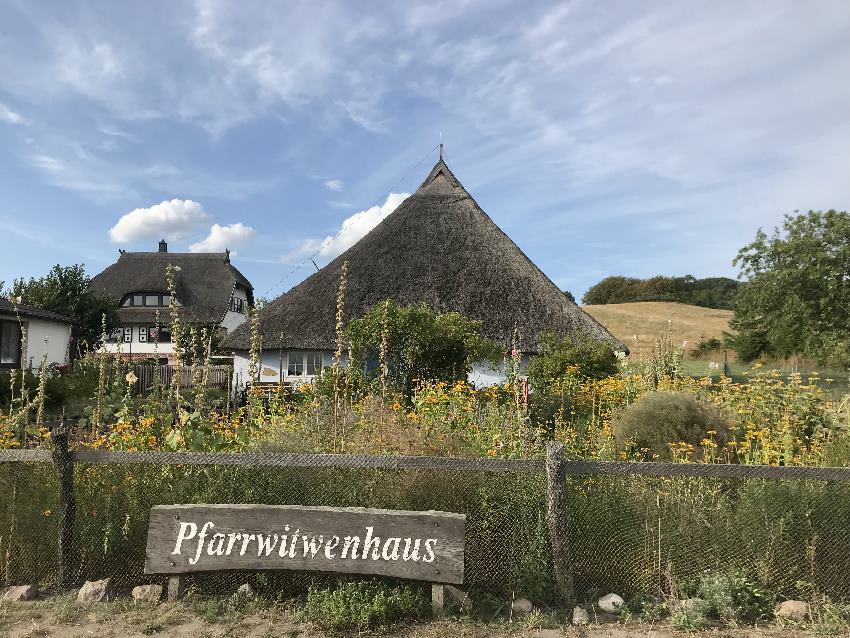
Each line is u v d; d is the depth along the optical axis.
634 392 9.64
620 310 65.31
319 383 9.09
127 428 5.13
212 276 46.50
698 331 52.62
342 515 3.97
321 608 3.79
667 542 4.20
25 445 5.37
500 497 4.27
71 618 3.77
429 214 19.06
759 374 7.65
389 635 3.58
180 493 4.44
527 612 3.90
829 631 3.57
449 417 6.91
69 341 24.83
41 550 4.39
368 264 17.53
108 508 4.41
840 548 4.11
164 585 4.23
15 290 28.36
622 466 3.99
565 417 8.95
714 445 5.61
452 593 4.02
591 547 4.22
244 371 16.42
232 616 3.79
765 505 4.24
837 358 29.33
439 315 11.90
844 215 32.44
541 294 16.55
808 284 32.22
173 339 5.75
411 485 4.34
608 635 3.59
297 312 16.73
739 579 4.01
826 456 5.66
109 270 46.84
